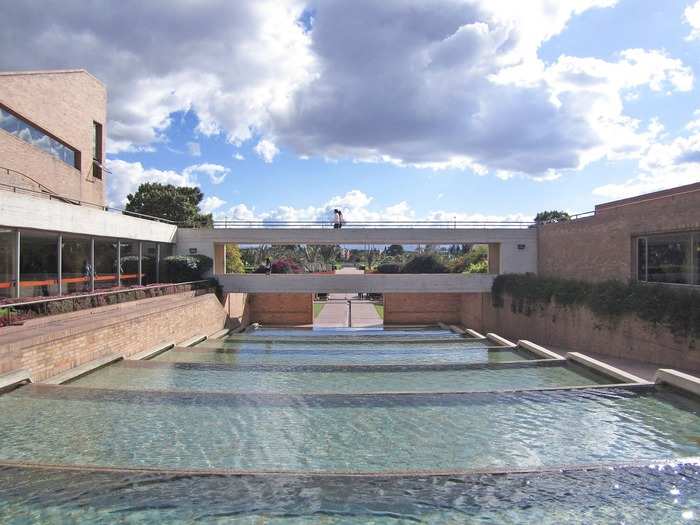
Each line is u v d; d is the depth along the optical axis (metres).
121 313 14.52
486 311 26.83
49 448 7.07
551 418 8.61
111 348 12.48
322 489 5.66
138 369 12.15
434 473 6.04
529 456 7.06
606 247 19.70
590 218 20.78
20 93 18.12
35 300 12.41
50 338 10.02
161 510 5.18
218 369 12.48
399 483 5.85
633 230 18.00
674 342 14.20
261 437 7.61
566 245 22.72
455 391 9.72
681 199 15.64
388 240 25.08
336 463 6.73
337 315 35.59
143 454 6.93
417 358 15.36
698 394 9.21
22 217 13.16
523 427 8.18
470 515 5.24
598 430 8.06
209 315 21.06
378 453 7.09
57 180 20.62
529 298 21.95
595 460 6.94
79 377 10.92
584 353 18.00
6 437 7.45
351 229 24.98
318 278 24.59
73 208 15.59
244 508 5.26
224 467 6.54
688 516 5.32
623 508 5.45
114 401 9.10
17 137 18.03
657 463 6.48
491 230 25.44
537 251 25.61
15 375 8.97
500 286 24.80
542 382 11.66
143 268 21.75
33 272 14.10
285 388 10.87
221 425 8.08
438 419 8.52
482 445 7.43
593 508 5.46
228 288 24.48
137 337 13.90
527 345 15.91
